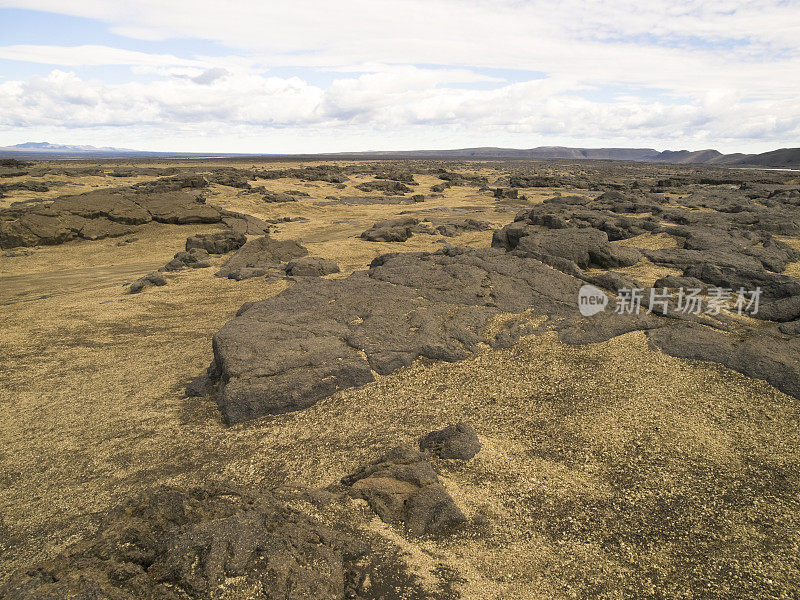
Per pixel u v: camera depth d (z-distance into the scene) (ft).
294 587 16.53
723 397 32.01
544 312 43.45
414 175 284.61
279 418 32.27
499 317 43.21
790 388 31.86
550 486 24.98
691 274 50.55
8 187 143.74
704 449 27.81
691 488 24.86
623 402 31.91
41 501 25.79
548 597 18.43
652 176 295.89
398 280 50.93
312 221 133.08
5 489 26.99
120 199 120.47
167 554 17.37
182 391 37.63
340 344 37.96
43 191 148.36
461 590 18.45
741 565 20.15
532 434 29.32
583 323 40.96
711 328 40.04
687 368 34.91
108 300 65.62
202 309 59.98
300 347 37.01
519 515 22.89
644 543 21.34
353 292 47.78
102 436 31.71
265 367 34.42
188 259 84.84
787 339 36.70
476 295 46.42
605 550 20.92
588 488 24.88
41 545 22.40
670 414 30.68
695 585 19.17
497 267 52.29
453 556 20.15
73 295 69.21
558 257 55.16
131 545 18.19
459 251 61.93
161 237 108.99
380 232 100.99
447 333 40.19
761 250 57.88
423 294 47.37
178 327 53.67
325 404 33.30
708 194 137.39
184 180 160.04
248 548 17.67
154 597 15.98
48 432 32.58
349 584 18.20
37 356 46.44
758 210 92.43
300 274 72.23
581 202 121.90
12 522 24.30
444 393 33.83
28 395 38.14
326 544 19.31
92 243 103.71
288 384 33.14
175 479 26.73
